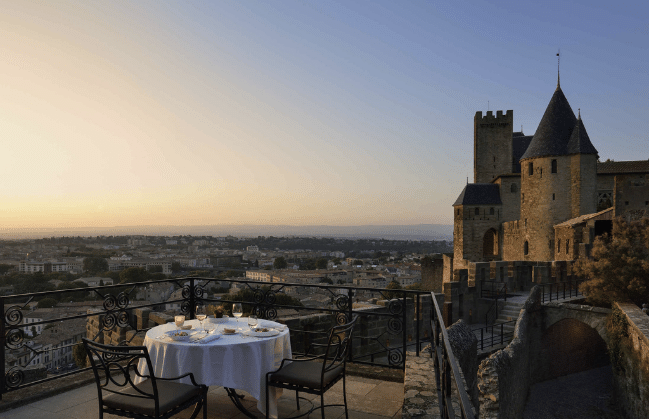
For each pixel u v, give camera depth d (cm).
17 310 543
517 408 1475
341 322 673
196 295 762
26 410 511
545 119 4488
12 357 3791
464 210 5644
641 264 1839
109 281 18038
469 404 195
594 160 4188
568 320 2195
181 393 407
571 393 1939
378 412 519
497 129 6581
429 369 578
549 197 4312
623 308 1741
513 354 1384
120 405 388
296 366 495
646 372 1416
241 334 499
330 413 515
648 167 4616
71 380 602
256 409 522
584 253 2759
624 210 3077
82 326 8800
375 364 675
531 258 4456
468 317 2233
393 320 650
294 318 1172
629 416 1588
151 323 1209
